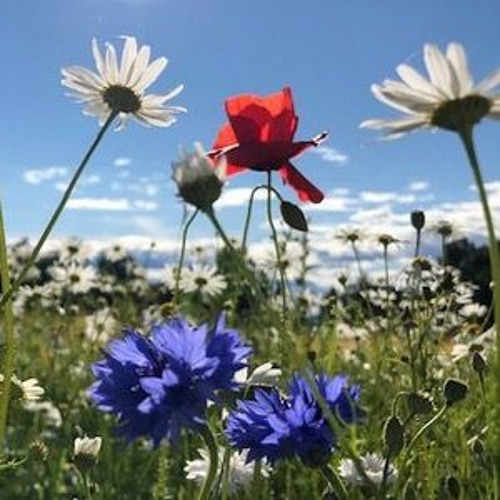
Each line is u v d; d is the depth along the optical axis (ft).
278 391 0.80
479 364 1.16
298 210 0.83
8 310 0.85
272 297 1.57
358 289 2.12
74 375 2.39
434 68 0.62
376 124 0.63
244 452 1.04
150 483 1.55
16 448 1.69
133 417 0.68
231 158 0.88
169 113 0.99
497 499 0.94
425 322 1.46
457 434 1.18
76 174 0.87
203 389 0.67
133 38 0.98
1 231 0.85
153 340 0.70
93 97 0.98
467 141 0.62
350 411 0.78
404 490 0.86
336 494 0.78
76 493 1.53
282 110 0.90
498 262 0.60
